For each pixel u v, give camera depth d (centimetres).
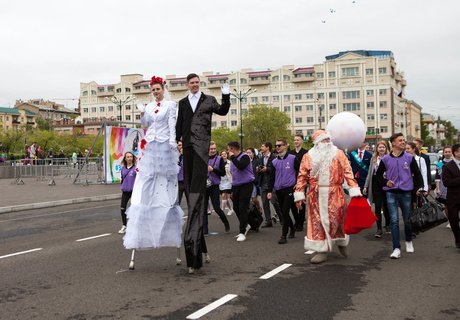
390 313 482
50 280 622
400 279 622
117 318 470
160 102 675
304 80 10644
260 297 538
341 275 645
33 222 1240
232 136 8912
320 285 591
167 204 661
